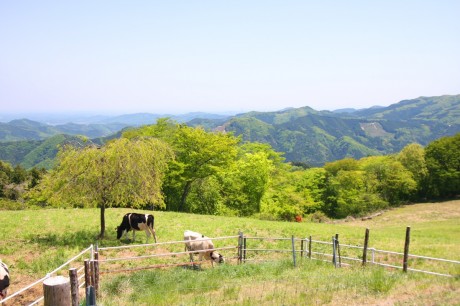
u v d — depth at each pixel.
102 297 11.92
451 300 9.10
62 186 20.44
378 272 13.16
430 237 30.06
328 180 81.00
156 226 26.98
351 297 10.30
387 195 77.06
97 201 20.97
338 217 74.94
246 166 55.94
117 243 20.88
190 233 17.98
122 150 20.61
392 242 24.89
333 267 16.22
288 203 59.47
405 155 80.94
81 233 23.06
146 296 11.92
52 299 6.45
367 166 81.06
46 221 27.23
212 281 13.73
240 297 11.12
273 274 14.98
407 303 9.25
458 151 76.25
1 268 11.31
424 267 16.75
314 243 23.41
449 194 80.06
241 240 18.45
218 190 55.34
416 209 69.19
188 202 51.69
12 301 12.76
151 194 21.72
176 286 13.28
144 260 18.33
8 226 24.45
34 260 16.84
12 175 92.75
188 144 45.16
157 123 50.09
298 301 10.05
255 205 56.97
